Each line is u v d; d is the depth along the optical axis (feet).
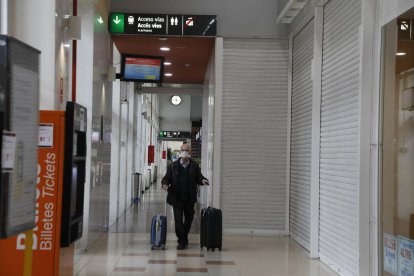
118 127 41.75
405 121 16.71
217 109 34.17
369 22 19.51
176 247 28.78
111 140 38.37
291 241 31.71
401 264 16.83
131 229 35.78
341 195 22.81
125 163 46.83
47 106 17.37
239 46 34.42
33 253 13.24
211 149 37.24
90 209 27.09
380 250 18.67
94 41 27.12
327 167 25.39
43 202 13.25
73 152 13.24
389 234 17.90
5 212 7.23
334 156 24.13
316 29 26.73
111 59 35.35
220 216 27.94
